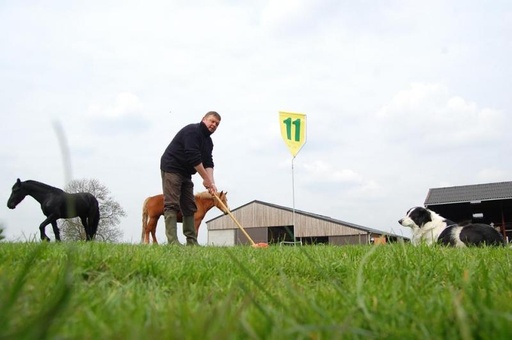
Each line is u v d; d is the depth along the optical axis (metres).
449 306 1.86
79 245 4.76
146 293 2.42
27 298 1.75
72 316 1.56
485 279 2.49
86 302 1.89
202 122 9.10
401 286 2.42
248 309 1.78
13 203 11.89
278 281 3.03
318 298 2.19
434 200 28.20
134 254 3.80
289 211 40.88
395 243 4.92
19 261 3.33
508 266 3.27
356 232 37.62
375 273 3.11
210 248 6.16
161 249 5.21
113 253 3.71
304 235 39.59
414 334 1.50
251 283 2.80
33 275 2.48
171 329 1.33
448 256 4.17
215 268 3.34
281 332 1.38
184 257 4.28
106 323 1.56
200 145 9.06
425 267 3.34
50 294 1.95
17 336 1.02
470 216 29.41
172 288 2.75
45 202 11.94
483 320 1.51
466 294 2.01
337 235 38.25
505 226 28.52
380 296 2.11
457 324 1.54
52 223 12.09
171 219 8.91
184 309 1.73
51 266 2.56
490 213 29.17
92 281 2.74
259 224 42.16
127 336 1.29
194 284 2.77
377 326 1.58
